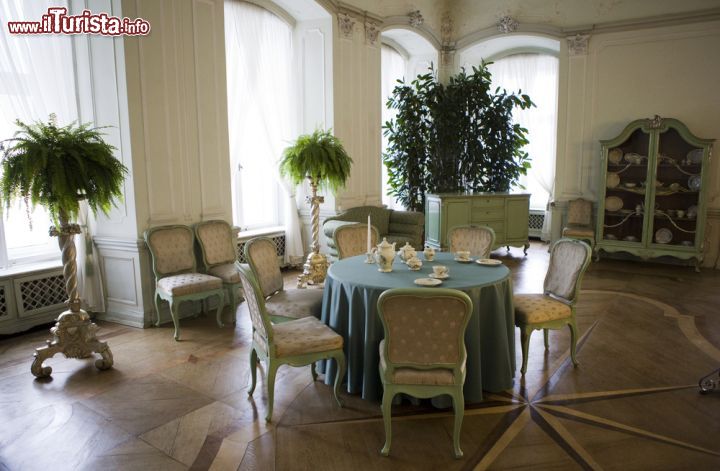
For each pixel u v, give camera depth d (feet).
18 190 10.22
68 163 10.34
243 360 11.73
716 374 10.04
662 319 14.61
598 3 22.58
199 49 15.11
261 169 20.40
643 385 10.37
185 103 14.82
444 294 7.47
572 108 23.61
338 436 8.52
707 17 20.56
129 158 13.48
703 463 7.68
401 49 26.45
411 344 7.86
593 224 23.58
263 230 20.38
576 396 9.90
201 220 15.52
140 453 7.99
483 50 27.37
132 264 13.93
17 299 13.28
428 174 24.77
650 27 21.63
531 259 23.57
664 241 21.36
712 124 20.94
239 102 18.65
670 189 20.88
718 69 20.58
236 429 8.71
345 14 20.44
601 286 18.35
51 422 8.93
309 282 15.76
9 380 10.64
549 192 27.73
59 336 10.86
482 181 24.81
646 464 7.66
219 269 14.92
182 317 14.87
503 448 8.13
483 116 24.17
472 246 14.10
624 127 22.63
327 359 10.32
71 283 11.10
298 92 20.97
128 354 12.09
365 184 22.52
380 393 9.63
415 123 24.09
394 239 20.45
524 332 10.68
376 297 9.39
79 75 13.82
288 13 20.08
